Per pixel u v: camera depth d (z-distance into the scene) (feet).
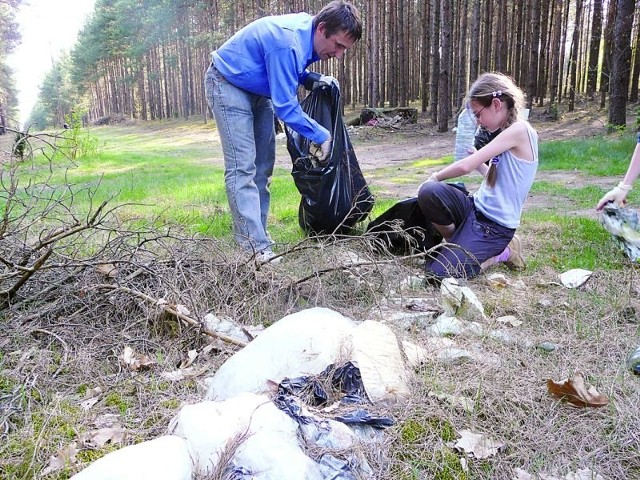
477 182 25.00
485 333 7.50
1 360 6.81
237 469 4.39
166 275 8.61
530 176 10.43
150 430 5.55
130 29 142.72
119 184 27.22
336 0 11.31
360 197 13.47
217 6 108.06
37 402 6.09
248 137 11.48
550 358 6.91
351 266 8.62
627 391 6.05
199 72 130.21
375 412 5.56
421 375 6.26
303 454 4.65
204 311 8.12
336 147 12.92
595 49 69.82
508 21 88.33
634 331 7.68
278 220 16.10
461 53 67.97
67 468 4.93
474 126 14.76
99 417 5.84
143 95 159.94
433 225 11.37
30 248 8.83
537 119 60.95
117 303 8.16
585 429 5.46
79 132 48.49
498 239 10.36
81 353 7.10
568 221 15.02
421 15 91.40
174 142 81.56
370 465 4.87
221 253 9.48
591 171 27.09
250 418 4.87
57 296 8.47
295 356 6.21
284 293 8.82
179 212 17.29
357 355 6.12
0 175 9.20
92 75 186.50
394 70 80.33
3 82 142.31
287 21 11.16
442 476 4.89
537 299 9.00
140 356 7.11
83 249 10.28
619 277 10.04
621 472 4.94
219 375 6.27
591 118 58.34
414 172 31.81
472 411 5.65
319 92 13.01
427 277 9.84
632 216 11.64
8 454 5.15
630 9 42.22
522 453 5.15
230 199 11.49
